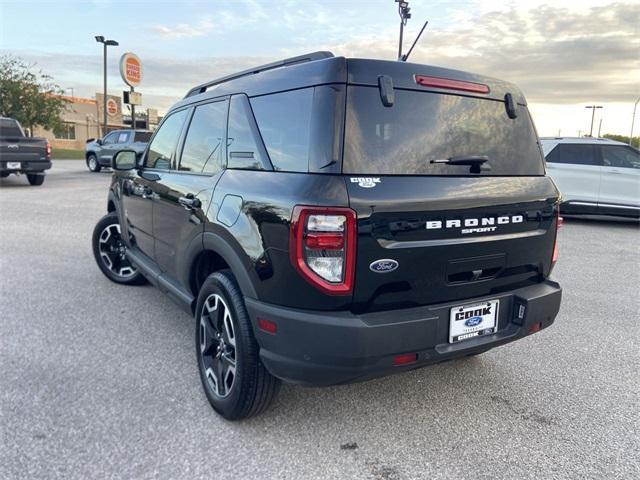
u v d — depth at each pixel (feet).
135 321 14.33
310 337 7.57
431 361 8.28
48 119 110.32
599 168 33.71
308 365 7.70
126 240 16.40
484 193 8.63
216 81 11.75
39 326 13.79
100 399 10.05
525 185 9.44
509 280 9.37
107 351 12.29
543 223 9.69
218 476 7.92
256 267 8.20
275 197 7.94
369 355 7.54
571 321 15.43
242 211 8.64
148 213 13.82
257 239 8.18
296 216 7.44
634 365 12.27
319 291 7.45
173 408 9.81
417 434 9.20
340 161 7.53
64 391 10.32
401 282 7.88
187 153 12.01
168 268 12.80
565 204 34.60
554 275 20.95
